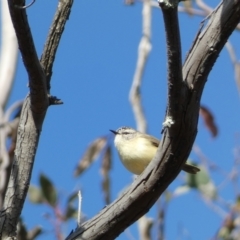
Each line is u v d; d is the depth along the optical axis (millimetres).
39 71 9070
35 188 14258
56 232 13688
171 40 7793
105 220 9203
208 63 8328
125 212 9094
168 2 7406
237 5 8164
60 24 9695
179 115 8336
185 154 8641
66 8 9727
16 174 9547
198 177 15898
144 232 14797
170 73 8078
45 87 9344
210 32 8359
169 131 8492
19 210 9430
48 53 9648
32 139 9688
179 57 7945
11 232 9258
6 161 12625
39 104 9492
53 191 14234
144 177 8922
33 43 8719
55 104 9758
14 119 13891
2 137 13312
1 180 12359
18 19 8367
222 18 8266
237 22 8234
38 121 9742
